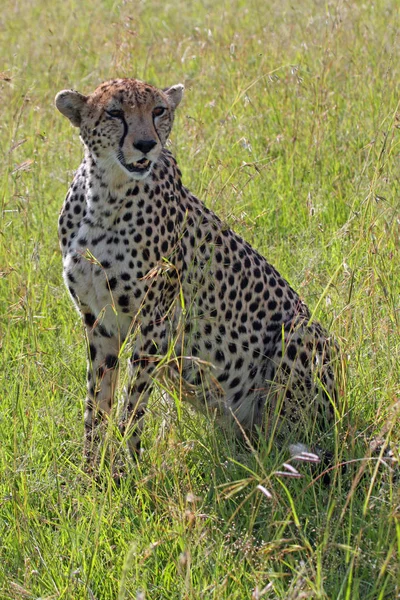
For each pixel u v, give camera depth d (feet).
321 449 29.66
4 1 85.97
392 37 56.18
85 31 73.61
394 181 40.75
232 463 28.27
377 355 31.27
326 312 34.01
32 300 36.37
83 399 31.09
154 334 29.89
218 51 60.54
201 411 31.81
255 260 32.68
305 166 47.19
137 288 29.27
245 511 26.40
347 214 43.29
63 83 59.98
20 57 68.54
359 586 23.40
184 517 24.32
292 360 31.71
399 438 27.76
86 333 30.42
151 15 78.74
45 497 27.37
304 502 26.81
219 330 31.50
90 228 29.19
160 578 24.32
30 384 31.83
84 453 29.50
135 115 28.53
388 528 23.57
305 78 54.65
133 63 57.16
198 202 32.04
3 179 45.21
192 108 54.13
